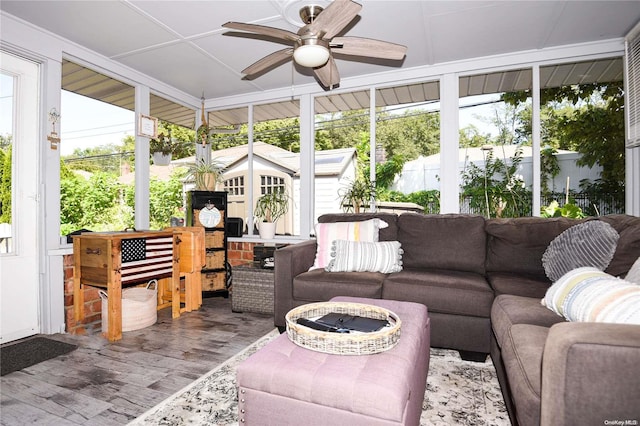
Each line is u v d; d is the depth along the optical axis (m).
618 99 3.05
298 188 4.50
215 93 4.23
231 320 3.00
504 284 2.18
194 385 1.84
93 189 3.26
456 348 2.19
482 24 2.69
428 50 3.14
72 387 1.84
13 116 2.62
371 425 1.02
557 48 3.07
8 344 2.47
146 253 2.79
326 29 1.92
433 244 2.78
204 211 3.68
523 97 3.34
